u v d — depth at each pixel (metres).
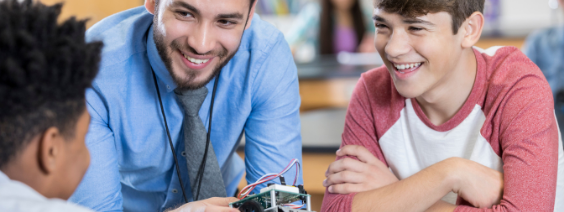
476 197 1.02
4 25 0.60
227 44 1.01
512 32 3.95
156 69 1.11
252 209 0.83
